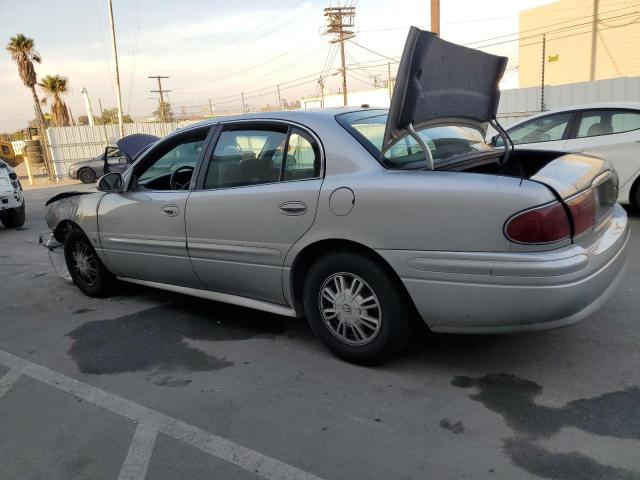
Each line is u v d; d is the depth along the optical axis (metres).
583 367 3.22
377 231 3.01
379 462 2.47
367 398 3.03
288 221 3.37
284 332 4.07
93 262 5.09
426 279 2.91
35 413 3.09
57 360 3.82
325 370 3.40
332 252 3.28
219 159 3.87
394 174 3.03
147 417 2.97
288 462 2.51
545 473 2.32
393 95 2.89
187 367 3.58
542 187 2.68
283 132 3.55
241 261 3.71
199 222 3.87
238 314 4.53
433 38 2.85
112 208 4.56
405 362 3.42
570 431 2.61
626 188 6.95
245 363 3.58
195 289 4.23
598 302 2.89
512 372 3.21
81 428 2.90
